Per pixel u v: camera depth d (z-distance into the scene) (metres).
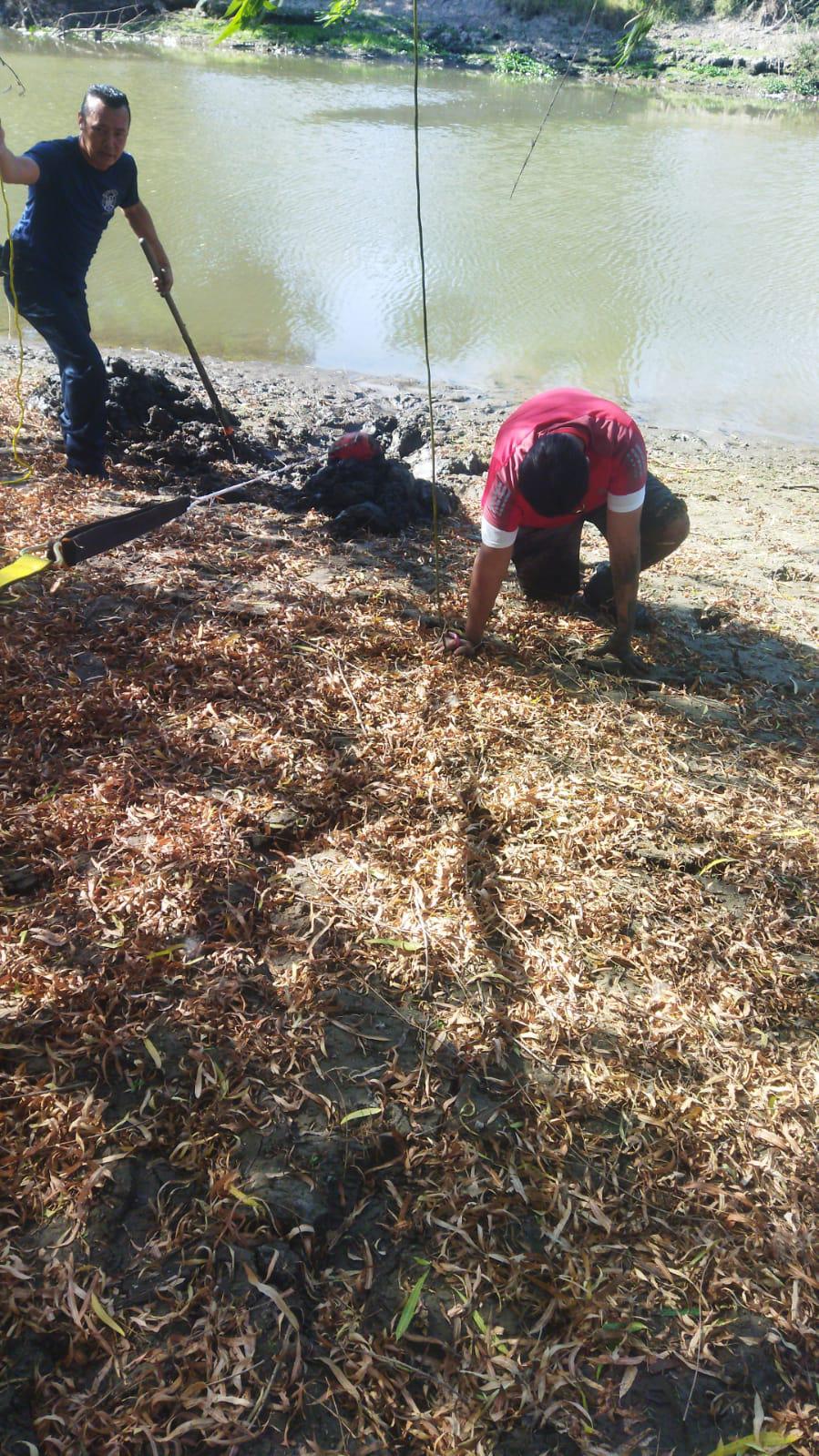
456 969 3.01
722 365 10.87
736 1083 2.84
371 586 5.07
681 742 4.26
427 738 3.93
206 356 10.14
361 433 6.18
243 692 4.00
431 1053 2.78
